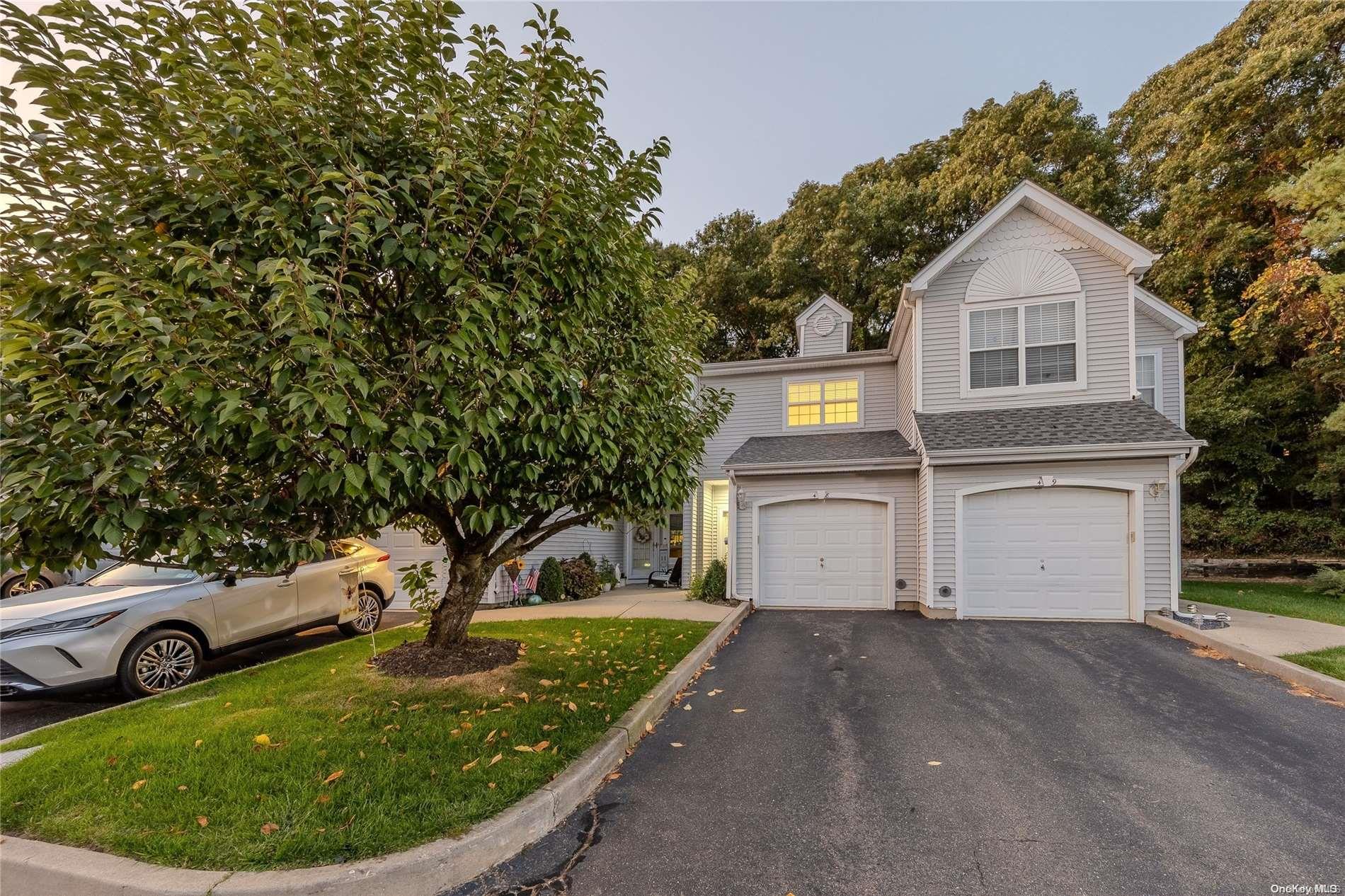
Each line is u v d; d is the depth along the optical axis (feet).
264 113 10.26
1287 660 18.84
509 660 17.56
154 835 8.82
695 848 9.34
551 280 12.89
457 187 11.23
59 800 9.89
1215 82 51.03
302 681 16.75
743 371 43.83
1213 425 45.91
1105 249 30.58
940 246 64.80
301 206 10.72
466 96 12.24
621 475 15.61
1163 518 26.68
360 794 9.91
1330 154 38.93
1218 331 48.19
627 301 15.72
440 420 10.85
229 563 10.88
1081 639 23.58
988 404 32.22
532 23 11.54
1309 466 47.37
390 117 11.71
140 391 9.12
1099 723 14.61
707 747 13.33
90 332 8.75
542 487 14.84
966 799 10.82
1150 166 57.98
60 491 8.08
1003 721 14.78
